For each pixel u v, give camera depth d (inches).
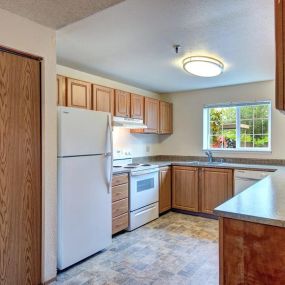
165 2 73.9
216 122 188.7
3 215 77.0
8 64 78.4
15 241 80.0
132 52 114.9
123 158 169.5
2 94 76.8
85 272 96.4
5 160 77.6
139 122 160.4
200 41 101.9
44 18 81.2
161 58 122.9
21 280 81.4
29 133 84.0
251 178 146.7
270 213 54.8
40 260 87.1
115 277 92.8
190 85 178.4
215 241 125.2
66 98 117.6
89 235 106.9
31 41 83.5
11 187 79.1
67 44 105.6
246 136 176.6
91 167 108.1
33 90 85.1
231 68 136.9
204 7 76.5
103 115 114.4
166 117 196.9
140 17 82.9
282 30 47.9
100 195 112.7
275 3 48.8
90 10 75.6
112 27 90.0
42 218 87.5
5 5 73.0
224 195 157.0
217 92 184.5
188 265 101.3
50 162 89.7
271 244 52.2
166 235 133.6
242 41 101.7
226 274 57.4
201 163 173.8
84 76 146.9
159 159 208.8
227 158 178.9
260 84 167.5
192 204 169.5
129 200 139.6
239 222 55.8
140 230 141.4
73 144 100.5
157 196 162.9
